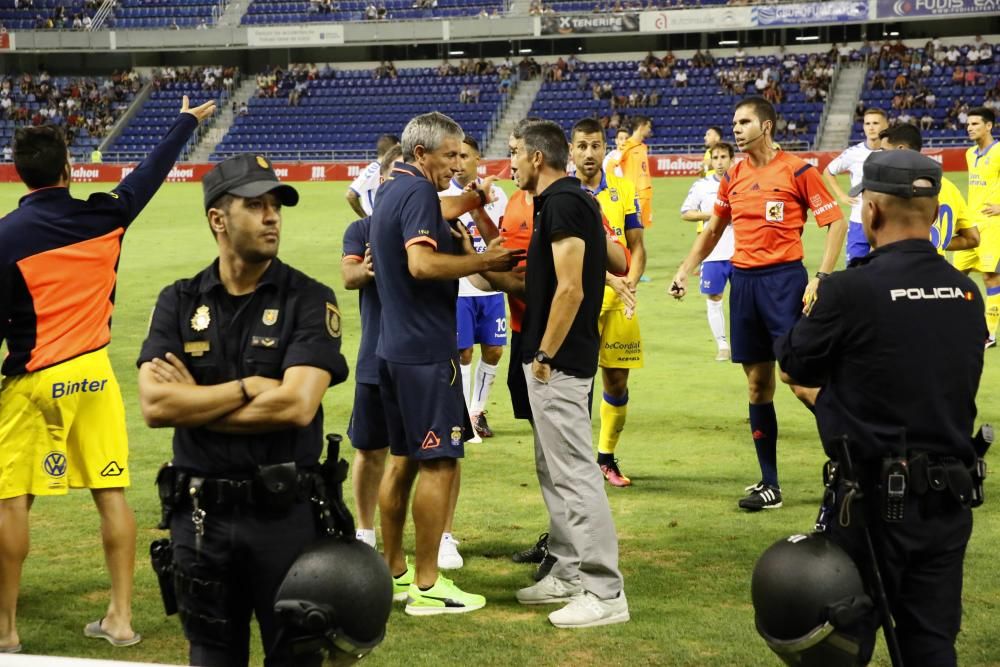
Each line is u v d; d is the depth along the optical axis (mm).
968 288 3125
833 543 3004
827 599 2869
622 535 5422
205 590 2953
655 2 41938
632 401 8531
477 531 5578
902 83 36719
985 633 4113
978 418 7520
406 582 4824
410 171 4445
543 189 4430
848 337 3049
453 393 4434
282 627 2828
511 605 4582
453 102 41156
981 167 10273
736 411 8188
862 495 3010
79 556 5164
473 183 4777
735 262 6023
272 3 45500
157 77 43906
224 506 2920
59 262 4043
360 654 2879
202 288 3033
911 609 3086
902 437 2990
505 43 44938
